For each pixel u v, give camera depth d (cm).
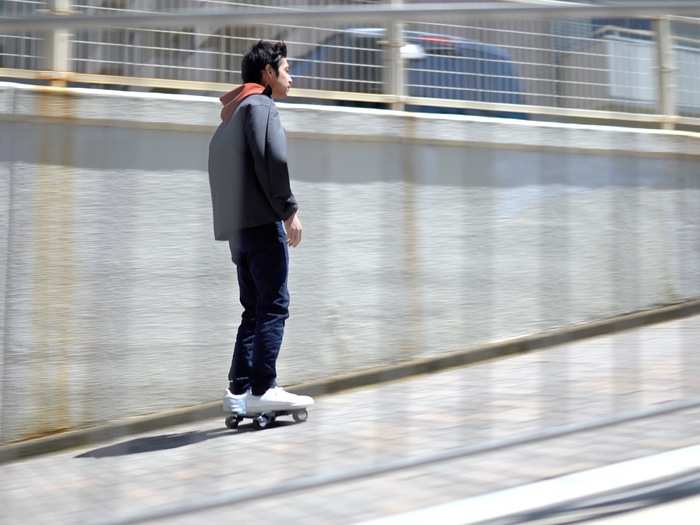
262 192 636
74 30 430
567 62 877
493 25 860
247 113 625
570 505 387
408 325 762
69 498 425
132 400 629
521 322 734
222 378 663
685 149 777
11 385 595
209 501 386
